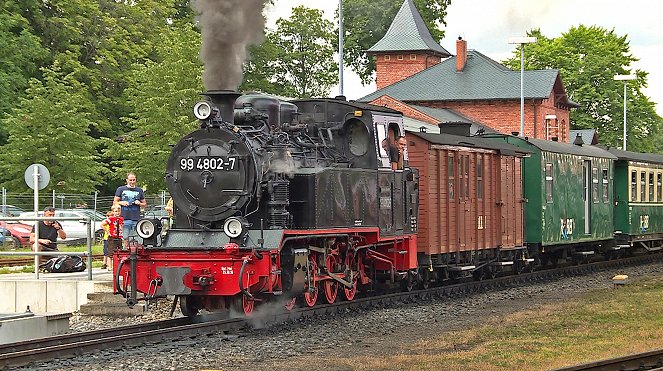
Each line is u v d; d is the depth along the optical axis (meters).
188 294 14.70
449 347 12.97
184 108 40.97
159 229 15.19
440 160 21.16
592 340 13.52
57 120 42.03
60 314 15.76
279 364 11.62
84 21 54.19
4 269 24.30
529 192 26.33
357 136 17.84
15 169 41.31
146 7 59.16
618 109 82.56
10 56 49.28
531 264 26.97
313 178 15.73
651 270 27.47
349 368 11.34
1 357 11.42
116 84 55.22
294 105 17.31
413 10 75.19
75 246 36.12
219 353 12.48
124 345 12.94
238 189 15.18
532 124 64.56
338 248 17.03
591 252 29.59
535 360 11.77
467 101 65.44
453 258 22.06
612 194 31.70
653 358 11.29
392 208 18.66
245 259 14.38
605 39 85.88
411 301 19.16
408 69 73.31
